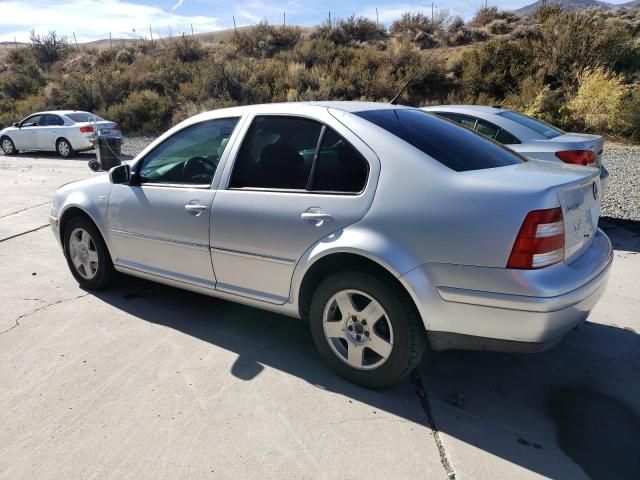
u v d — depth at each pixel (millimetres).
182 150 4027
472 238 2701
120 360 3592
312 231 3174
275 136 3506
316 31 29438
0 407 3074
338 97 20797
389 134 3131
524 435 2795
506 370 3467
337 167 3193
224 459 2615
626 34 19078
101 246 4621
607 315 4250
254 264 3504
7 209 8469
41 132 16344
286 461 2598
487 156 3330
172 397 3146
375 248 2906
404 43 23766
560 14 22250
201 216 3707
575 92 17328
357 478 2480
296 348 3762
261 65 25047
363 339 3164
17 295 4789
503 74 19828
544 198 2635
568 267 2766
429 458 2613
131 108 21828
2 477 2518
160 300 4645
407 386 3279
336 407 3043
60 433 2834
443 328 2867
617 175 10070
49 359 3615
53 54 36906
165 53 31219
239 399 3123
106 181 4512
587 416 2959
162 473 2527
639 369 3445
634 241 6191
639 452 2656
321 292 3246
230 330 4055
